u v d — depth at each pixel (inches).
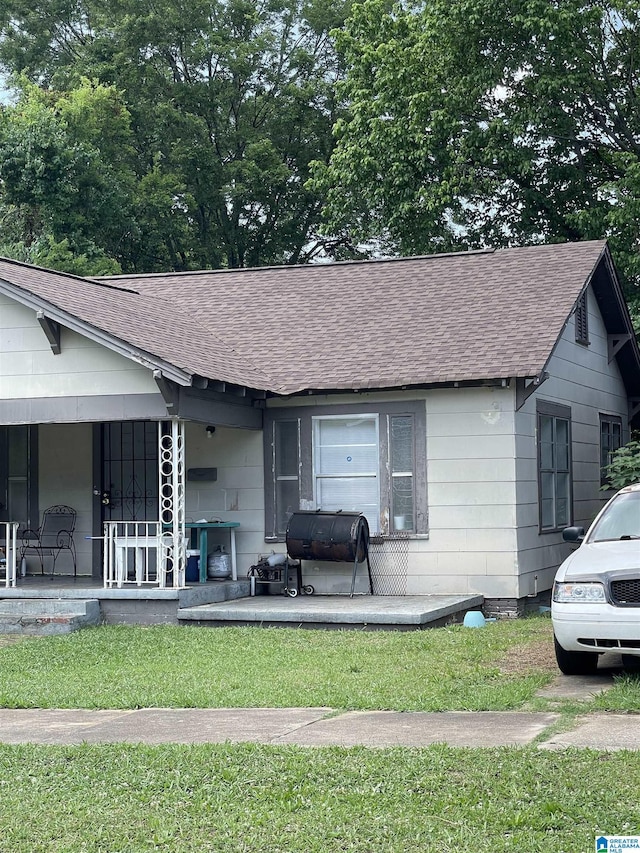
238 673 414.9
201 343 647.8
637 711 328.8
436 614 533.6
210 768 273.9
